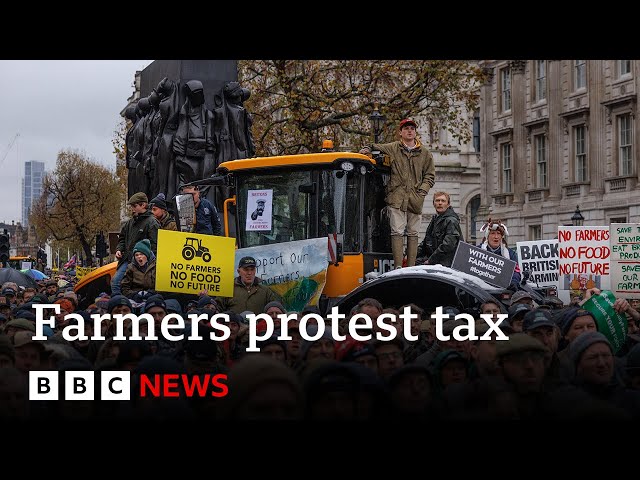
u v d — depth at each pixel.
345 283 16.20
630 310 10.59
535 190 59.31
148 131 22.89
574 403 4.72
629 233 12.75
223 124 22.30
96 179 91.56
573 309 8.69
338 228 16.34
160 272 12.28
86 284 22.47
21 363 6.79
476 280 12.80
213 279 12.49
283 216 16.69
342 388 4.56
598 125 53.66
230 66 22.38
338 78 38.03
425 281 13.59
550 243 16.59
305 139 37.41
